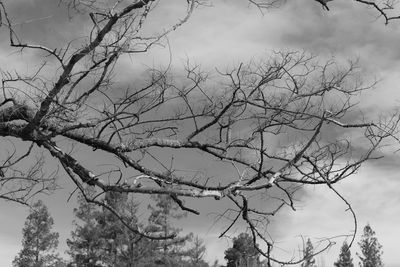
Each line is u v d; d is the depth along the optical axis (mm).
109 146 6859
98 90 6496
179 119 7164
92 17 5527
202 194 6086
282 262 6781
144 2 5449
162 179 6945
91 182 6547
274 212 7320
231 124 7273
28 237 45500
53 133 6477
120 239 33344
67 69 5609
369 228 54656
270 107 6941
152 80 6656
